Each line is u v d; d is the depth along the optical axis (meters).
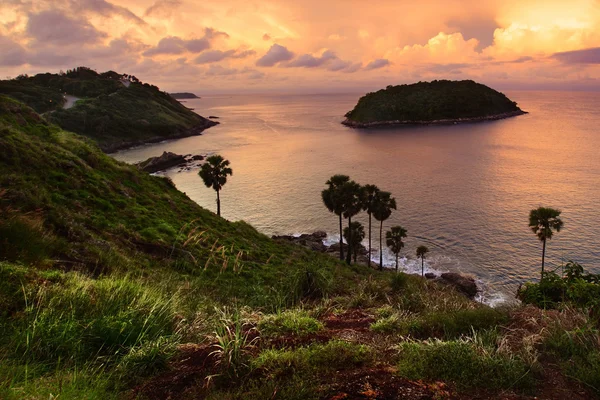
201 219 26.91
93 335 4.83
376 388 3.65
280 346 4.97
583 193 78.19
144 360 4.43
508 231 58.94
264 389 3.66
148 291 6.53
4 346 4.34
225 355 4.33
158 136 170.75
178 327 5.67
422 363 4.09
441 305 7.40
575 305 5.87
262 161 117.25
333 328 6.03
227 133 194.62
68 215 14.02
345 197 39.88
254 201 76.69
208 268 15.62
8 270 6.08
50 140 26.44
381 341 5.20
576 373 3.90
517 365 4.04
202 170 49.72
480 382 3.79
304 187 86.75
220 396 3.70
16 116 27.56
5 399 3.35
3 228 8.03
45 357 4.43
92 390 3.70
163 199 27.41
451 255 51.94
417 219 65.44
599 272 45.94
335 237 59.31
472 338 4.82
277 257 23.19
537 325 5.19
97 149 31.53
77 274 7.18
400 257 51.97
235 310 6.22
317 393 3.58
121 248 14.41
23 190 13.51
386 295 8.44
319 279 9.79
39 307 5.13
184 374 4.25
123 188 24.23
